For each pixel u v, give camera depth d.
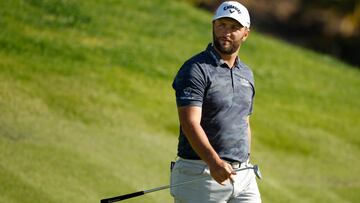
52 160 32.19
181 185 18.89
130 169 33.91
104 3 63.22
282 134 46.16
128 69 49.22
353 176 42.25
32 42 48.69
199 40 61.38
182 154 18.78
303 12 115.06
